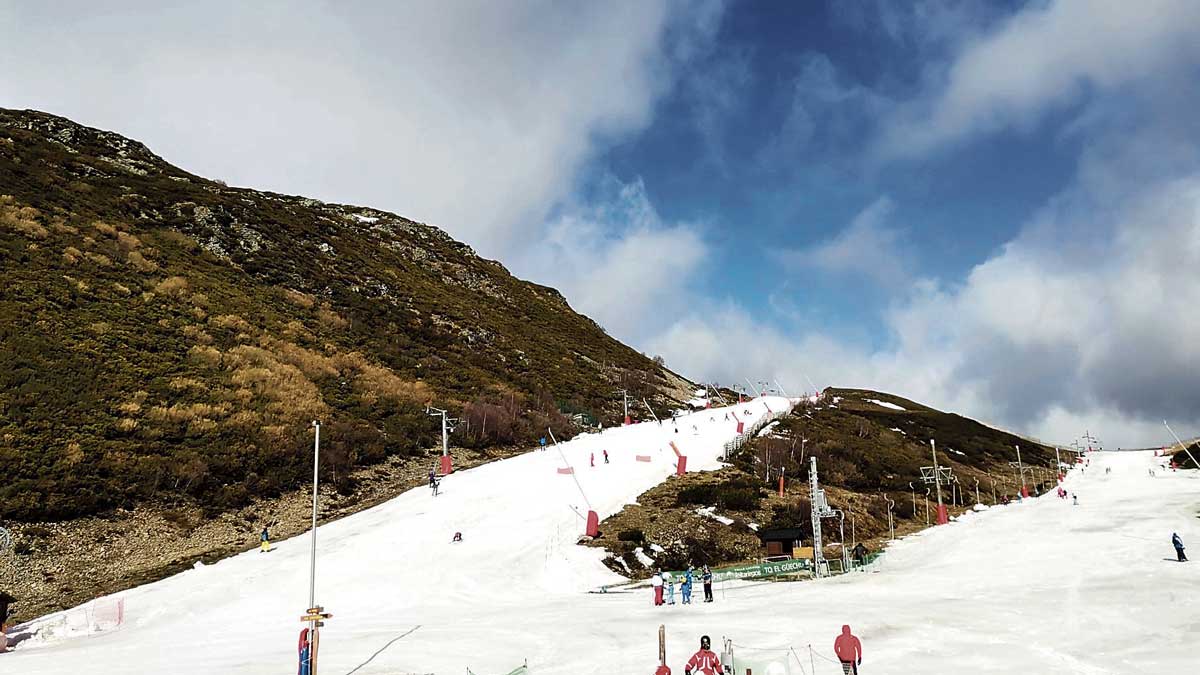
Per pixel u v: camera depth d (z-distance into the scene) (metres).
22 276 55.75
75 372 47.72
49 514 35.31
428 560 33.59
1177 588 24.84
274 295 76.06
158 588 29.61
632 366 114.50
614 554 36.34
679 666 17.27
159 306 61.88
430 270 115.31
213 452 45.75
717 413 83.94
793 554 37.62
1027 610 23.12
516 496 45.03
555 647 19.88
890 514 50.69
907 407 148.12
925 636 20.06
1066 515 52.16
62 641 23.12
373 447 53.69
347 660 18.83
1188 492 61.00
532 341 102.94
